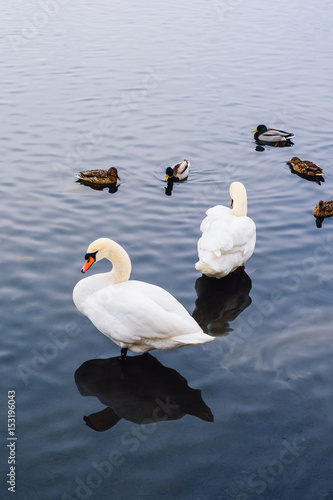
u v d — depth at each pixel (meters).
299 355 8.30
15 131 18.06
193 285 10.16
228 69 25.92
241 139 18.38
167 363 8.28
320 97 22.53
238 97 22.36
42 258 10.80
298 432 6.95
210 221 10.42
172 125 19.20
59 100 21.19
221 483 6.27
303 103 21.83
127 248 11.31
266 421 7.13
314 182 15.22
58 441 6.84
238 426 7.07
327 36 32.72
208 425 7.09
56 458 6.58
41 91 22.16
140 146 17.38
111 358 8.34
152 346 8.14
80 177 14.57
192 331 7.91
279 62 27.30
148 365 8.23
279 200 13.98
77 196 13.80
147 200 13.79
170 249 11.35
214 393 7.64
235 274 10.61
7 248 11.14
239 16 38.03
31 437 6.88
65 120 19.20
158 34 31.92
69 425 7.10
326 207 12.95
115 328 7.97
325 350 8.38
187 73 25.08
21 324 8.84
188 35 31.97
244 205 11.27
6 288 9.74
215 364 8.21
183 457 6.62
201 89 23.05
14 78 23.72
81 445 6.79
